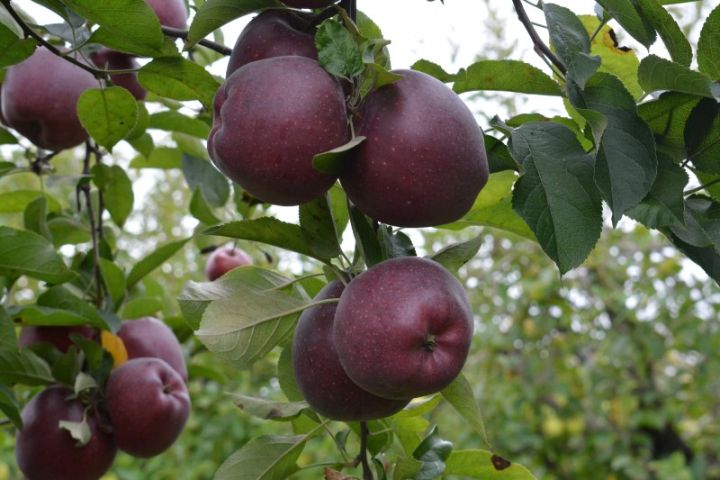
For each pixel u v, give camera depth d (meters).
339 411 0.62
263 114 0.57
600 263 2.38
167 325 1.04
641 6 0.63
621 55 0.76
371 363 0.57
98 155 1.03
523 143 0.60
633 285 2.34
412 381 0.57
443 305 0.58
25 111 0.89
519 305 2.42
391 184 0.57
